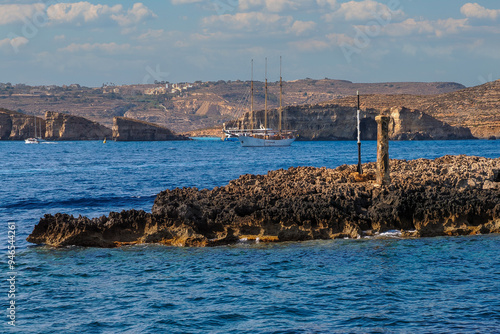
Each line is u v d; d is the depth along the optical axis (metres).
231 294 30.03
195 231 40.22
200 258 36.47
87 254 37.84
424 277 32.25
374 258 35.88
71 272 34.06
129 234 40.53
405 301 28.67
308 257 36.25
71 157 188.88
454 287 30.56
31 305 28.80
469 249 37.69
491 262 34.84
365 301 28.73
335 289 30.53
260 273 33.34
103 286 31.55
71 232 40.22
